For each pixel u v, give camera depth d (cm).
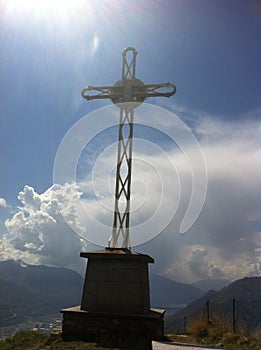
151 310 873
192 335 895
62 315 808
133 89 1009
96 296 823
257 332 857
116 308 806
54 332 830
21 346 742
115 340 742
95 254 847
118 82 1027
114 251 867
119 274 830
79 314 796
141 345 720
